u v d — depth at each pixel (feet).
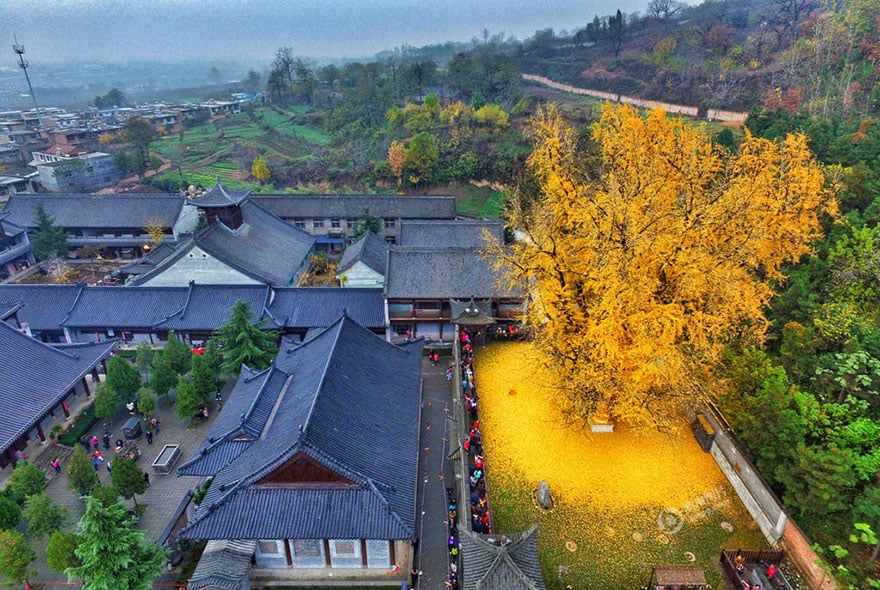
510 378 136.98
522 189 235.40
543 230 110.01
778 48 332.80
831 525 87.35
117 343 161.89
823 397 95.96
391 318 173.68
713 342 105.81
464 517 98.27
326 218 280.10
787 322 117.19
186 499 112.06
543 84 493.36
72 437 135.33
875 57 242.37
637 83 387.34
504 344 153.69
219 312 177.58
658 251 97.25
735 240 107.04
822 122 191.42
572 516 98.17
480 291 168.55
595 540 93.66
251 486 92.58
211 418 146.61
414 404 119.96
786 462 89.66
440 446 129.59
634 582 86.69
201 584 86.22
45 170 373.61
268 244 225.97
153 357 151.33
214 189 216.33
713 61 343.46
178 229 264.31
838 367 95.35
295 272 219.61
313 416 96.94
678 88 342.03
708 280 97.50
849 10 269.64
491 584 74.64
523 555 80.38
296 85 612.29
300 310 180.14
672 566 82.89
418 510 111.45
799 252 126.00
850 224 131.23
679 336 103.86
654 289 100.07
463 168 341.21
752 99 293.02
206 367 142.20
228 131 550.77
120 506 84.07
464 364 142.00
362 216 268.82
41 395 130.21
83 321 175.32
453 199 281.95
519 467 109.09
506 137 352.49
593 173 175.52
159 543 100.07
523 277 130.11
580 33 568.82
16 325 169.07
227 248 201.98
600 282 98.99
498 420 121.80
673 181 119.24
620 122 153.69
